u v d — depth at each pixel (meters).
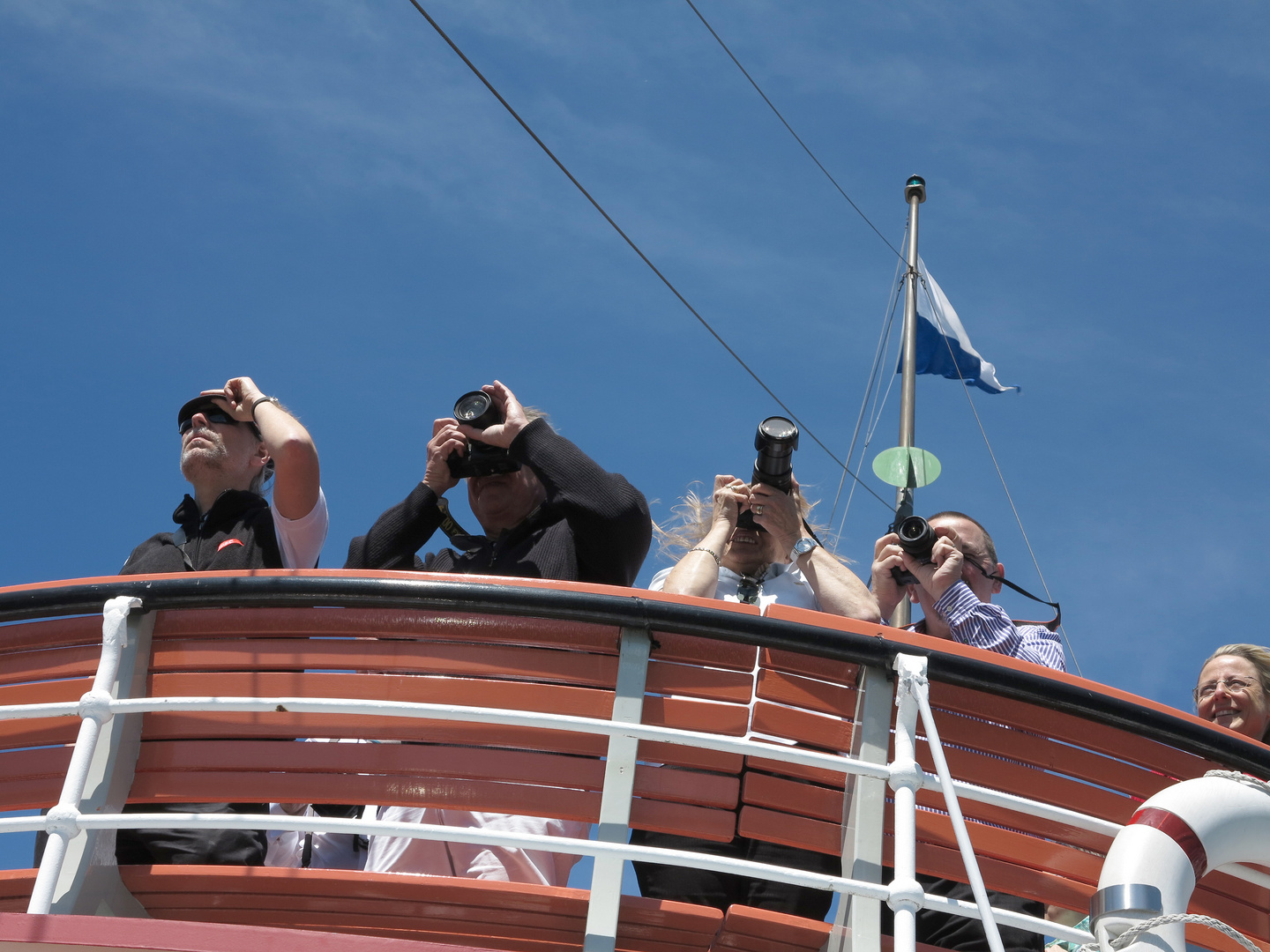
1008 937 3.08
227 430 3.95
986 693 2.74
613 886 2.44
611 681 2.72
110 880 2.58
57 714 2.52
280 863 3.15
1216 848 2.55
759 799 2.64
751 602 3.74
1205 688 4.09
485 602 2.66
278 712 2.70
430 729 2.68
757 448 3.78
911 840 2.40
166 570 3.71
